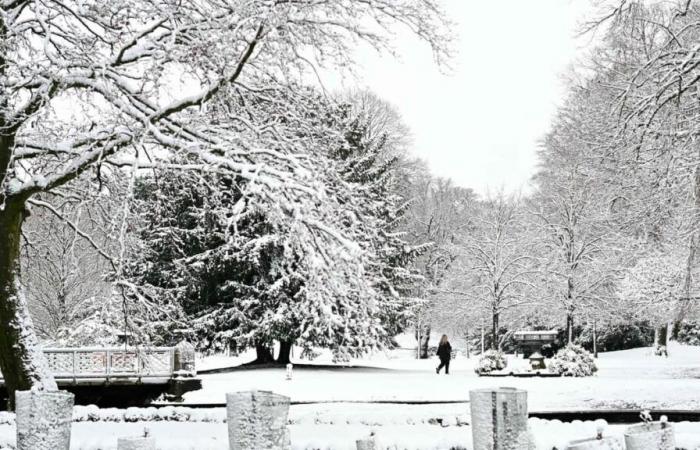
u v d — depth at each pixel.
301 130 16.36
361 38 14.70
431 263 60.03
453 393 24.11
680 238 23.47
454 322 49.41
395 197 40.34
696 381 25.38
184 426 14.04
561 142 46.28
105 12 14.52
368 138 41.19
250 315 36.53
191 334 35.66
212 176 16.27
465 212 65.38
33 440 3.55
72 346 27.53
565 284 42.62
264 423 2.68
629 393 21.88
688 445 10.27
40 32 15.70
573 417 15.52
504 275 45.78
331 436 11.77
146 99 14.58
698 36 21.19
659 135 19.97
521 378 30.06
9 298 14.80
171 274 34.31
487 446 2.90
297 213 13.20
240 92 15.98
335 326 13.82
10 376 14.79
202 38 13.45
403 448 10.77
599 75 27.66
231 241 15.72
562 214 43.31
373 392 24.69
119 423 14.40
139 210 19.72
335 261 13.21
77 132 14.73
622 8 20.36
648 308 32.84
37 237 21.17
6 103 14.08
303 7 13.95
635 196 23.25
